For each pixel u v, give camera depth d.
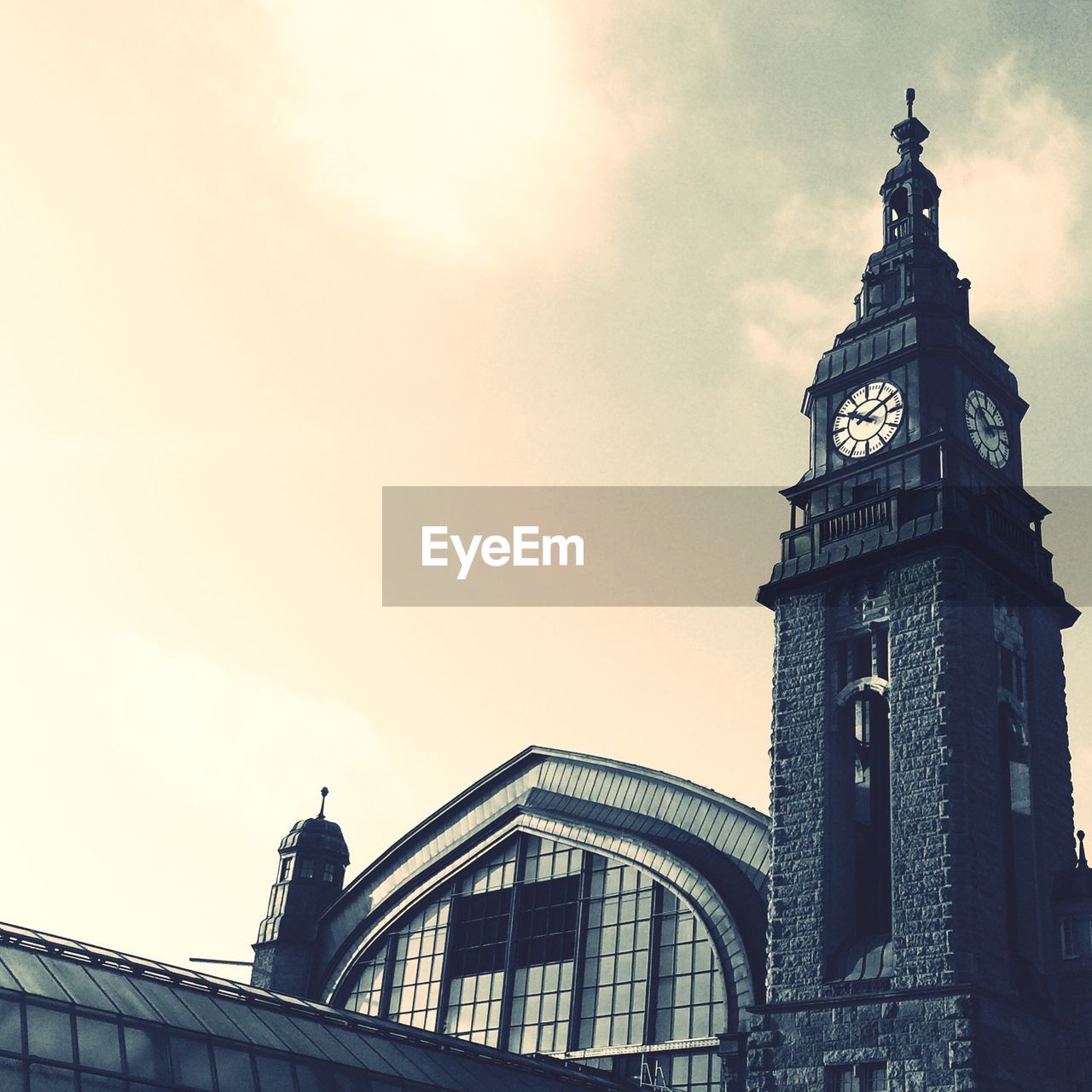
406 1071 55.53
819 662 66.00
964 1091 54.25
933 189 76.00
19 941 48.09
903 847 59.66
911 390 68.69
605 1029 73.94
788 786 64.75
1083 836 64.12
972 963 56.25
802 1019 59.84
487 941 82.56
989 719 62.19
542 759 85.50
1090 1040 58.94
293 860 94.56
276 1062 50.75
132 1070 45.50
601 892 78.25
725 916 71.50
